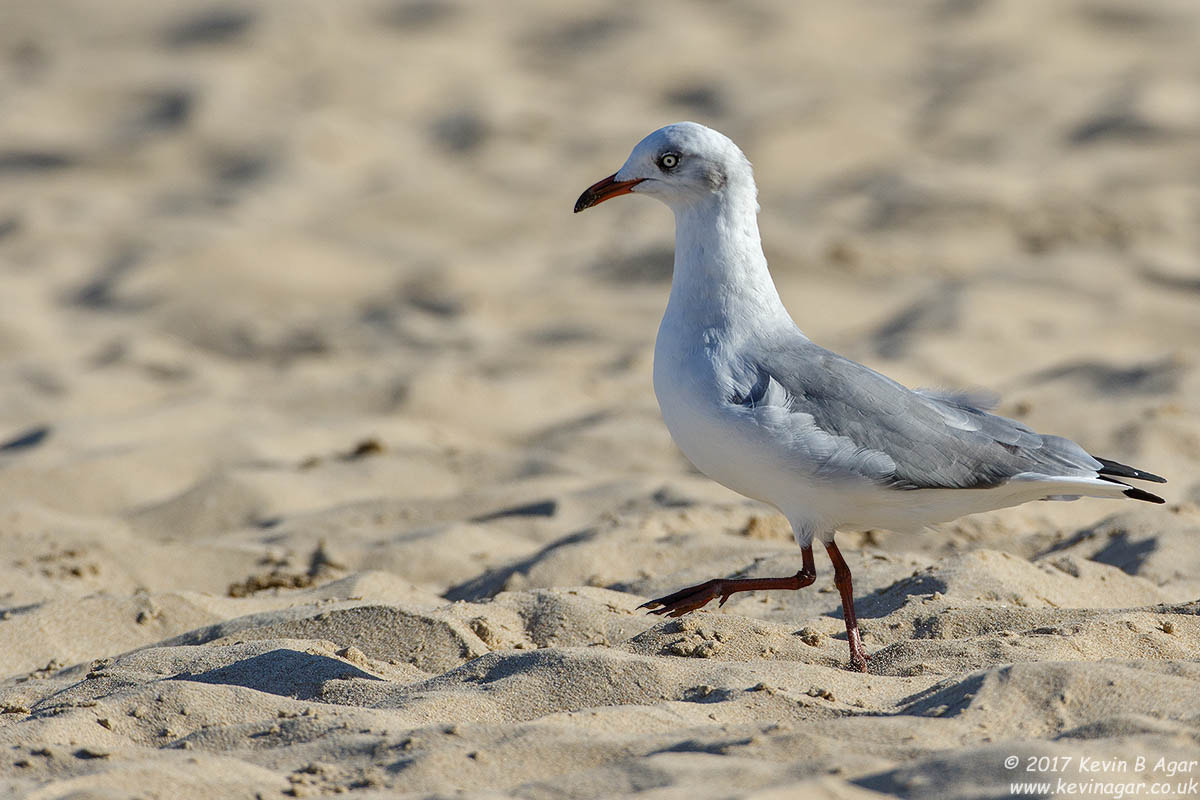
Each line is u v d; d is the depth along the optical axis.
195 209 24.92
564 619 7.89
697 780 5.14
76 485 12.70
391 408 15.26
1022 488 7.17
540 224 24.33
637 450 13.79
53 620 8.58
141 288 20.69
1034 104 28.50
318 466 13.20
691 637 7.34
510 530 11.36
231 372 17.38
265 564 10.57
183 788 5.30
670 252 21.41
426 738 5.76
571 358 17.16
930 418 7.08
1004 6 35.41
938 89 30.31
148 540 11.50
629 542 10.05
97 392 16.34
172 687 6.57
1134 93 27.86
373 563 10.48
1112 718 5.50
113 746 6.14
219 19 36.25
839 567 7.22
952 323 17.12
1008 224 21.53
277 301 20.62
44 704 6.94
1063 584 8.58
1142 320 17.25
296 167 27.09
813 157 26.22
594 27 36.38
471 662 6.92
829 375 7.13
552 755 5.55
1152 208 21.66
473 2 38.00
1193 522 9.97
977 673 6.12
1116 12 34.69
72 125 29.80
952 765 5.04
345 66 33.53
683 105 30.70
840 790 4.88
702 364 7.32
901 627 7.64
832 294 19.38
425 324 19.05
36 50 34.72
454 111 31.00
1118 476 7.33
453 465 13.23
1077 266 19.34
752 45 34.44
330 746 5.83
